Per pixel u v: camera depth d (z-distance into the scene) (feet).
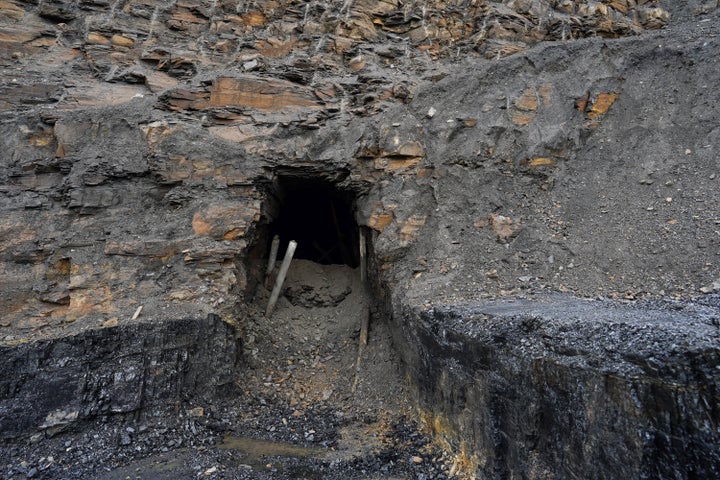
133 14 35.24
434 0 39.47
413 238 27.20
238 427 21.91
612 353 11.63
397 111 30.91
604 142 29.35
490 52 36.47
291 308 31.07
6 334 22.09
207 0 37.17
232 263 26.30
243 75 32.07
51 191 26.14
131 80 32.01
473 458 16.62
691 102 28.53
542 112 30.71
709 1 40.27
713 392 9.13
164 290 24.61
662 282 20.31
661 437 9.86
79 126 27.63
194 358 23.16
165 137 27.91
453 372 18.40
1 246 24.08
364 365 26.53
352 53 35.78
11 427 19.54
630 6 42.73
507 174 28.73
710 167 24.75
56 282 24.13
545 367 13.47
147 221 26.32
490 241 26.11
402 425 21.74
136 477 17.87
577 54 33.09
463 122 30.19
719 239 20.71
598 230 24.81
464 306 20.56
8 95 29.17
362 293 31.27
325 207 36.99
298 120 30.40
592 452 11.51
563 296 21.08
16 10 33.32
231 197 27.63
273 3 37.99
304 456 19.52
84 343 21.52
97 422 20.53
